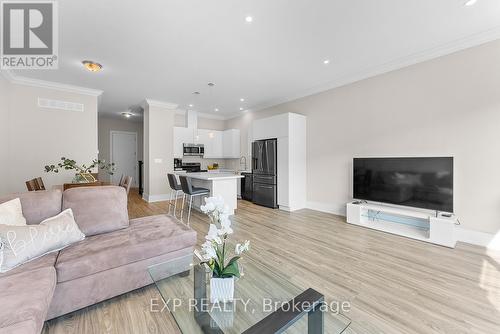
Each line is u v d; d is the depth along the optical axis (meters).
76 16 2.30
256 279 1.57
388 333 1.43
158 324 1.53
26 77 3.85
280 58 3.30
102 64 3.42
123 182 3.75
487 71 2.71
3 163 3.62
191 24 2.46
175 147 6.44
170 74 3.85
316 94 4.73
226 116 7.50
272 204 5.04
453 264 2.35
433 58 3.13
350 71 3.79
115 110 6.51
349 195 4.21
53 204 2.03
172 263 1.77
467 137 2.87
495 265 2.32
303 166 4.94
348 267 2.30
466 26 2.54
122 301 1.77
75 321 1.55
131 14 2.28
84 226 2.05
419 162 3.19
